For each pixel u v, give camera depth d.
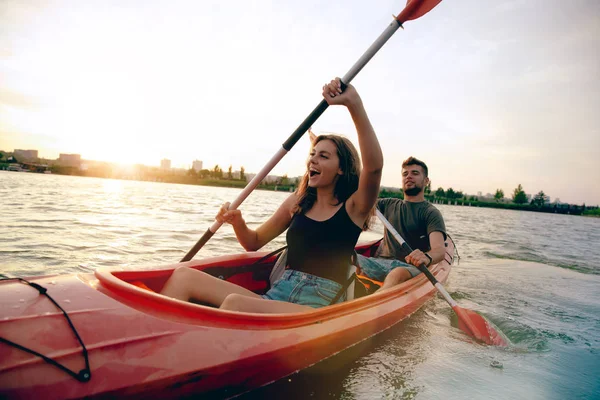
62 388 1.11
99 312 1.42
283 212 2.56
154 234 5.51
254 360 1.57
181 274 1.95
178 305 1.58
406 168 3.97
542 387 2.06
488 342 2.65
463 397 1.88
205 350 1.46
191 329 1.52
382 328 2.43
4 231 4.71
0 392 1.03
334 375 2.01
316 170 2.13
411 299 2.88
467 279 4.79
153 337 1.40
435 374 2.11
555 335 2.92
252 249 2.63
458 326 2.95
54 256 3.72
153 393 1.29
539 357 2.48
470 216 22.95
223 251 4.76
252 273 2.88
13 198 8.67
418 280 3.30
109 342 1.30
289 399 1.73
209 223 7.30
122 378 1.22
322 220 2.12
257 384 1.67
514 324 3.09
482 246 8.17
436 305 3.42
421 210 3.90
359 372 2.06
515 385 2.06
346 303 2.19
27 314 1.30
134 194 15.17
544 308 3.70
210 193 24.47
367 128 1.87
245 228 2.60
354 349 2.18
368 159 1.90
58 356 1.18
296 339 1.76
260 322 1.73
